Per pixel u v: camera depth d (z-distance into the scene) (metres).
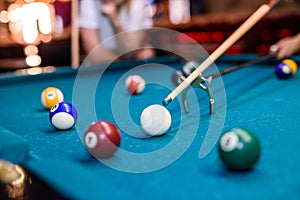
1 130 0.80
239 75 1.72
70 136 0.93
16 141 0.73
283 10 3.47
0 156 0.71
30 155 0.75
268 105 1.14
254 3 4.36
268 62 1.91
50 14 3.74
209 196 0.58
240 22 3.62
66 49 3.04
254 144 0.65
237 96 1.29
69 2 3.75
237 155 0.65
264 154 0.73
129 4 2.61
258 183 0.61
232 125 0.95
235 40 1.11
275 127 0.91
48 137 0.93
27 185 0.67
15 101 1.44
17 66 3.38
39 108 1.30
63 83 1.79
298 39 1.62
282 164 0.68
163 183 0.63
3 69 3.42
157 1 4.56
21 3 3.78
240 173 0.66
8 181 0.67
